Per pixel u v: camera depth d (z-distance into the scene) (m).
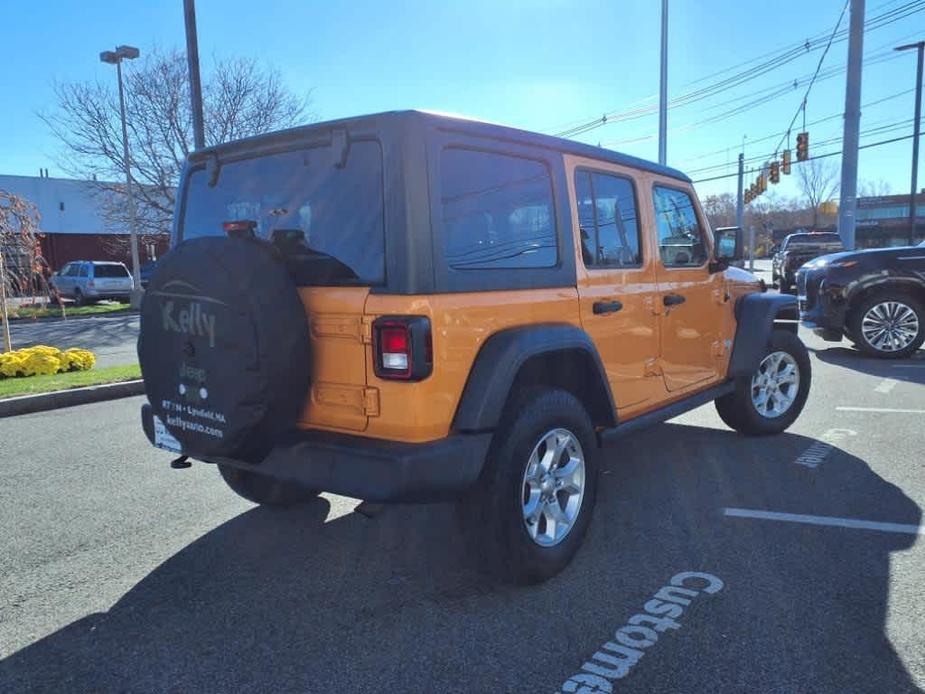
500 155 3.25
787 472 4.86
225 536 4.03
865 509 4.13
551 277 3.46
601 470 5.04
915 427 5.93
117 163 24.64
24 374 9.42
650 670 2.62
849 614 2.96
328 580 3.45
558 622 2.98
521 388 3.33
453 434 2.94
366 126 2.93
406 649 2.81
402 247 2.79
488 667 2.67
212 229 3.74
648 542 3.76
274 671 2.69
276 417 2.94
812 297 10.09
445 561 3.64
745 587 3.22
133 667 2.73
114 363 11.59
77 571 3.60
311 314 3.04
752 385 5.54
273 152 3.34
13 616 3.15
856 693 2.45
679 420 6.51
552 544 3.34
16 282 12.38
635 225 4.21
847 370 8.74
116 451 5.91
